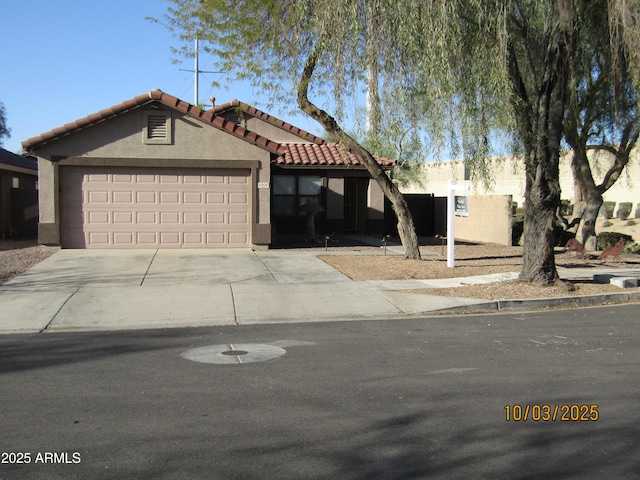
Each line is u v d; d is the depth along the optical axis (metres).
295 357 8.04
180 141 18.69
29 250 18.42
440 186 40.69
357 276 14.63
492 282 13.82
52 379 7.02
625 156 19.88
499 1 12.13
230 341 8.97
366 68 13.55
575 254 20.05
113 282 13.37
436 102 13.17
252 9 15.21
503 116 13.71
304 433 5.42
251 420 5.73
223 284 13.32
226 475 4.60
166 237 18.92
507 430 5.50
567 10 12.19
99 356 8.08
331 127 16.39
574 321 10.53
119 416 5.83
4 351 8.35
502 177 39.47
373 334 9.47
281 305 11.55
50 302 11.44
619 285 13.67
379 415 5.86
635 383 6.87
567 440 5.27
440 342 8.91
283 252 18.81
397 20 12.82
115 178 18.59
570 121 18.59
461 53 12.80
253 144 18.98
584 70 16.89
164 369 7.45
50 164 18.19
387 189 17.44
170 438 5.30
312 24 14.30
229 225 19.20
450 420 5.73
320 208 22.36
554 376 7.14
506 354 8.19
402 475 4.61
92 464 4.78
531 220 13.48
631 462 4.85
